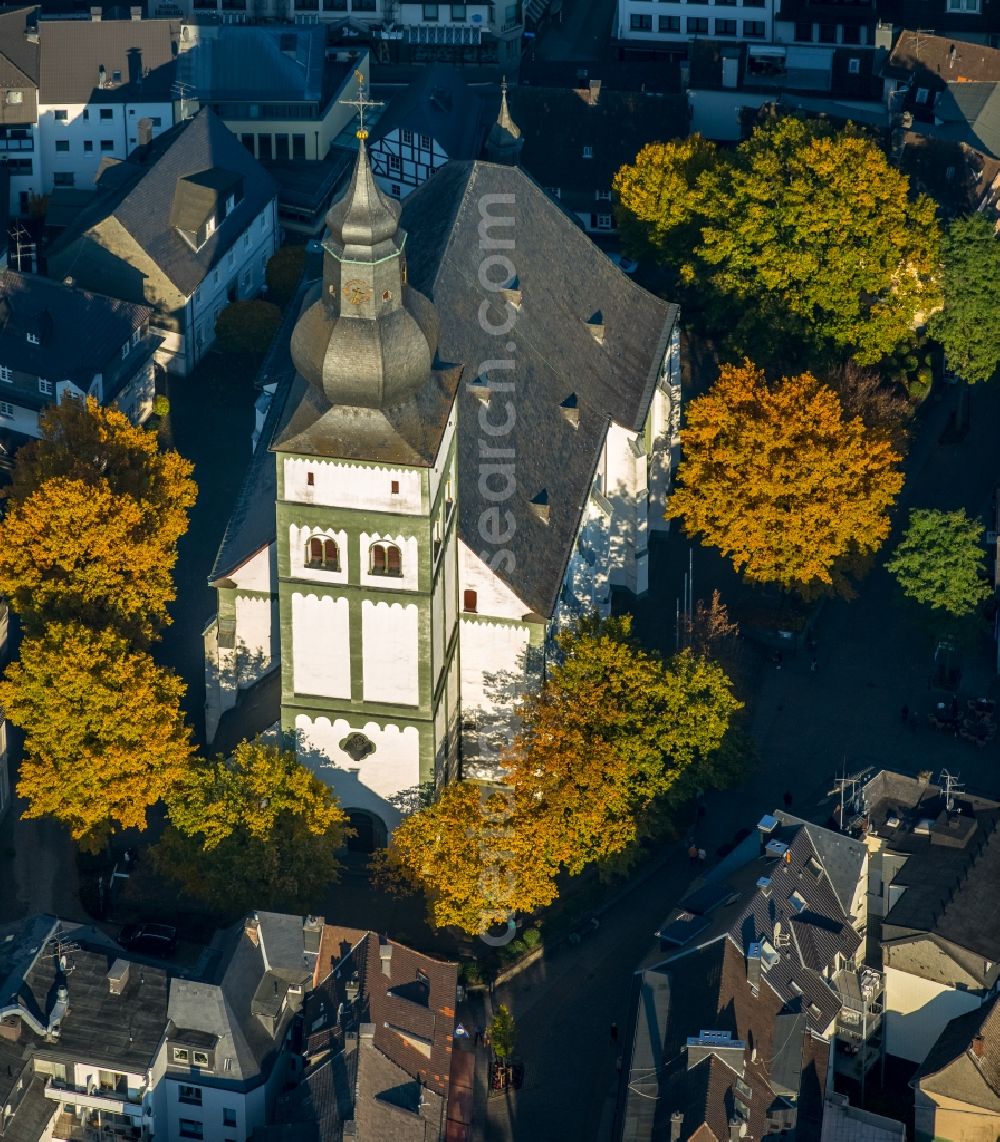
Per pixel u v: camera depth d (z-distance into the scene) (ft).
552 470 599.16
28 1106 506.89
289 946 526.98
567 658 586.45
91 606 592.60
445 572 565.12
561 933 569.64
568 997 557.33
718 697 577.84
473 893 550.36
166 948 557.33
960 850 554.87
